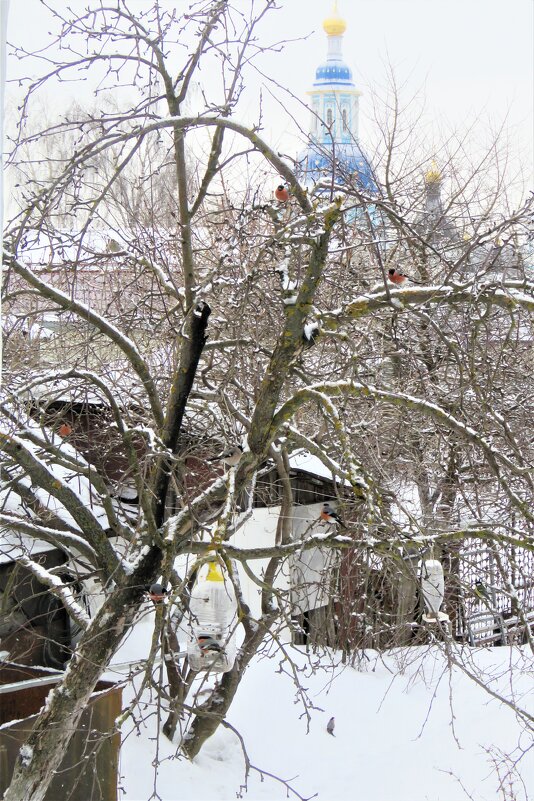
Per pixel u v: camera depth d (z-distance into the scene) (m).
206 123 9.12
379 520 9.89
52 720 9.50
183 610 9.86
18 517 11.09
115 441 13.29
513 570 12.39
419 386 12.04
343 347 12.96
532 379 13.59
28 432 10.21
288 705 16.38
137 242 12.94
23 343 13.12
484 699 16.97
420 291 9.29
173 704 9.68
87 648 9.56
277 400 9.41
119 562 9.79
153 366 13.73
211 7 9.44
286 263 9.52
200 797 13.41
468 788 14.70
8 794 9.45
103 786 11.20
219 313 13.53
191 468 13.97
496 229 9.38
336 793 14.44
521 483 13.12
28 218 9.21
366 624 16.86
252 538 18.39
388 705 16.69
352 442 13.01
